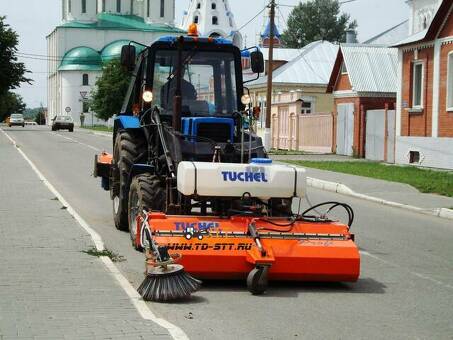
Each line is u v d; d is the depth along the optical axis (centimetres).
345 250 859
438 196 2016
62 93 11400
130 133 1262
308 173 2688
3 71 6812
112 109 7675
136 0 12106
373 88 3731
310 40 11162
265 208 957
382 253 1150
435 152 2925
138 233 1064
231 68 1196
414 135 3083
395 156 3219
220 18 11444
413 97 3100
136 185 1093
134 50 1216
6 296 781
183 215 932
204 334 670
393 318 747
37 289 815
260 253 830
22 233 1180
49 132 6912
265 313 755
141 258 1033
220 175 911
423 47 3005
